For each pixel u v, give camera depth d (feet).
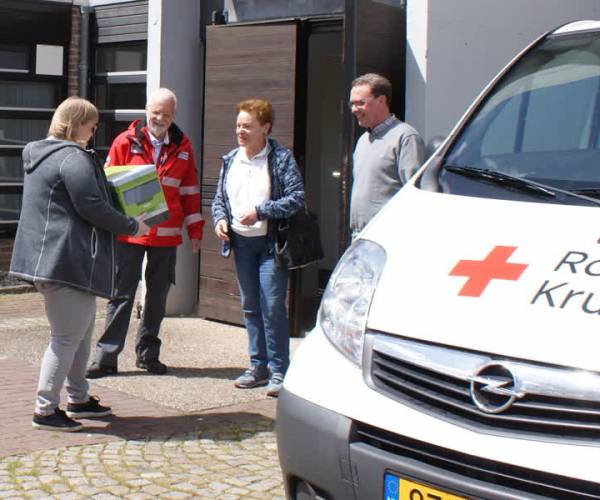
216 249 28.14
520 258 10.16
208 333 26.91
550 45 14.56
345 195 23.17
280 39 26.25
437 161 13.00
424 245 10.98
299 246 19.60
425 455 9.55
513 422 9.06
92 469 15.53
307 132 30.27
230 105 27.45
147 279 22.00
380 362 10.21
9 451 16.29
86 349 17.84
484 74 24.70
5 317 29.63
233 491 14.71
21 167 37.14
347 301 10.98
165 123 21.47
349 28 22.88
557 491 8.70
